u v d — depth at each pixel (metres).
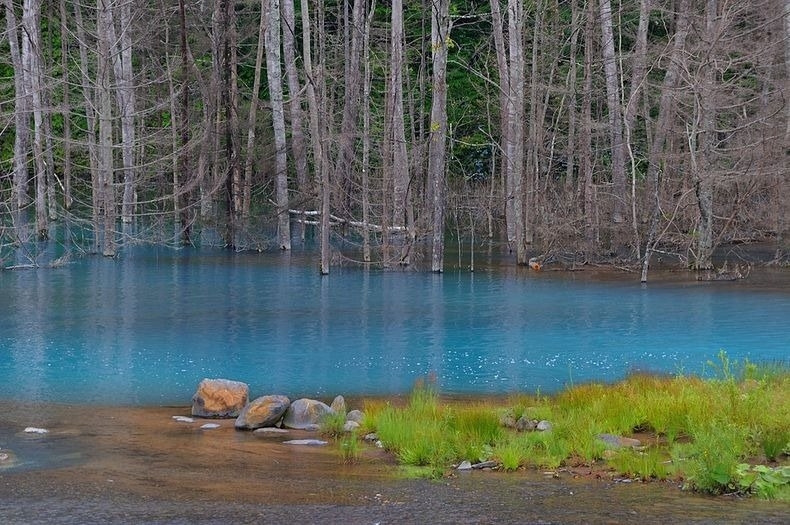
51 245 34.94
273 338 17.70
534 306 21.94
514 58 33.56
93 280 26.19
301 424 11.23
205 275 27.58
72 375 14.39
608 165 41.88
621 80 34.62
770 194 33.00
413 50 49.72
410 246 29.84
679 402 10.97
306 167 36.97
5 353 16.11
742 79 34.03
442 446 9.60
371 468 9.25
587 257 30.86
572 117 36.09
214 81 36.03
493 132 48.78
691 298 23.11
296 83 36.28
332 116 36.22
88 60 42.88
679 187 34.41
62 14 38.44
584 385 13.03
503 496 8.17
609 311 21.11
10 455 9.70
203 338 17.66
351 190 37.47
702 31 29.38
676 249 33.16
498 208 42.62
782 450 9.34
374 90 42.28
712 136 27.84
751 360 15.59
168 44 43.12
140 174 40.06
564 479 8.82
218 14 35.97
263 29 39.47
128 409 12.23
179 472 9.02
